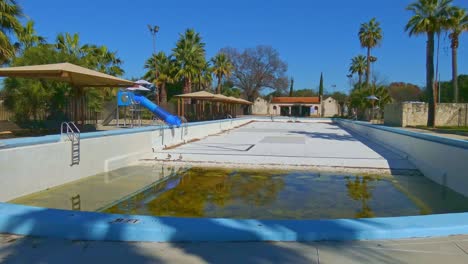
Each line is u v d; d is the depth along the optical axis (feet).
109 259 10.62
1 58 48.88
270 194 27.02
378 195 26.94
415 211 23.04
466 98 174.09
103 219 12.62
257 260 10.59
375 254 11.02
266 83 227.61
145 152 43.29
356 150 48.21
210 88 197.06
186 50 134.31
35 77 41.96
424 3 99.50
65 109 63.21
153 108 74.79
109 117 81.25
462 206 24.09
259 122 146.72
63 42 88.07
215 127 81.61
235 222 12.69
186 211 22.63
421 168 35.06
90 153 33.09
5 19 48.49
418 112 112.27
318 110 237.04
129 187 29.04
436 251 11.23
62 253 11.01
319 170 36.29
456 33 123.03
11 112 58.75
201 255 10.89
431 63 102.27
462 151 26.63
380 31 167.73
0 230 12.57
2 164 23.38
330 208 23.56
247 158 40.57
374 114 150.41
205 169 36.96
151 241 11.83
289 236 11.91
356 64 214.69
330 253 11.07
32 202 24.20
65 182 29.73
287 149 48.93
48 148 27.68
